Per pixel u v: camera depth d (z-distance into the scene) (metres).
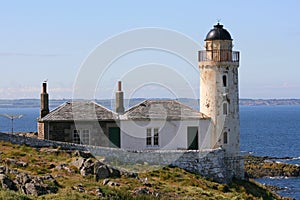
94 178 41.00
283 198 60.34
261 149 129.00
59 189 36.41
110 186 39.41
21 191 34.97
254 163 92.88
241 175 61.28
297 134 180.50
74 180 39.34
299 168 86.50
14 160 42.28
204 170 54.12
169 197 40.06
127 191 38.50
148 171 48.94
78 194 35.31
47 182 36.78
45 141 49.88
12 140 49.28
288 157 108.50
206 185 50.00
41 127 56.84
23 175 36.88
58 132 55.91
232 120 61.22
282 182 79.44
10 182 35.53
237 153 61.38
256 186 60.62
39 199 33.41
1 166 39.03
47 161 44.03
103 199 35.22
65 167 42.34
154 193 40.22
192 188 46.00
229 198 45.75
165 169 50.75
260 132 191.25
